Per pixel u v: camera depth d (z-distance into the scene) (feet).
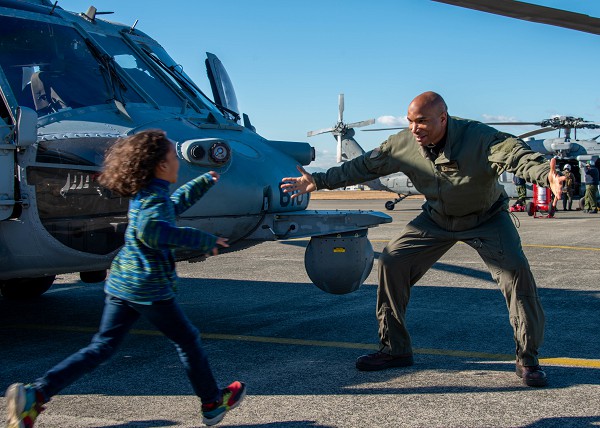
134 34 19.36
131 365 13.87
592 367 13.19
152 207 8.68
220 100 21.25
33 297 23.53
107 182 9.00
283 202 17.33
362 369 13.14
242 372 13.17
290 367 13.53
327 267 17.30
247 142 17.46
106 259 14.90
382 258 13.07
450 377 12.60
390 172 13.07
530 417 10.30
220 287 25.20
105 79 16.26
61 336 17.21
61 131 14.43
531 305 11.94
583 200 74.69
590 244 37.70
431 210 12.83
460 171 11.93
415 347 15.15
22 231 13.93
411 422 10.14
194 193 9.53
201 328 17.79
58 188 14.14
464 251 35.14
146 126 15.57
